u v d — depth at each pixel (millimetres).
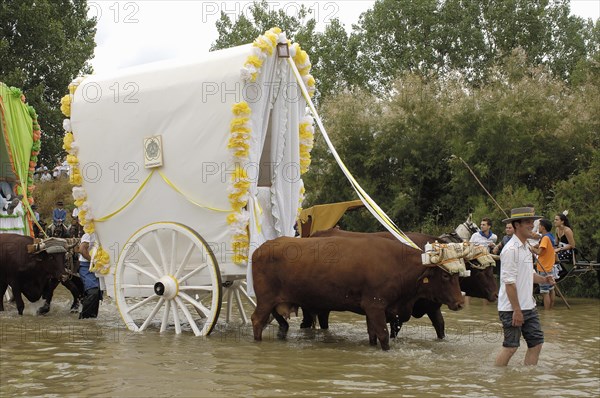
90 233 11195
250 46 10039
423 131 22297
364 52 37062
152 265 10469
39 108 28406
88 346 9109
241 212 9922
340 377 7422
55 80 30031
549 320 12430
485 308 14023
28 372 7477
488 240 13562
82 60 31266
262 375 7441
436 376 7566
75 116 11250
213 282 9828
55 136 31047
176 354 8570
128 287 10562
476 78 35719
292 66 10688
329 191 23688
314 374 7551
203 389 6777
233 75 9914
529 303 8117
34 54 29484
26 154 15461
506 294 8070
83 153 11203
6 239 12695
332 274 9242
